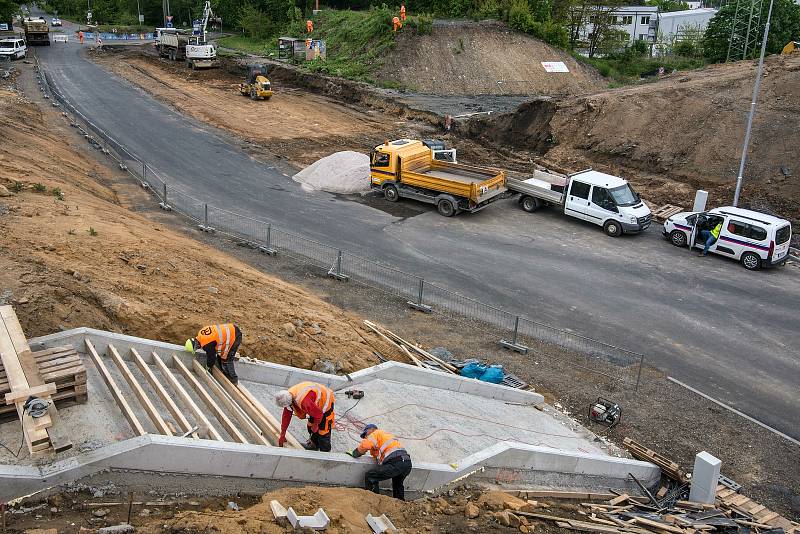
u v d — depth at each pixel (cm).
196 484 809
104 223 1717
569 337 1711
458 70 5344
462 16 6656
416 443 1111
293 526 727
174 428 873
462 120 4009
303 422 1055
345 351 1383
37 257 1301
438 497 970
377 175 2731
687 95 3412
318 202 2656
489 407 1341
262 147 3347
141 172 2808
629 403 1452
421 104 4491
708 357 1655
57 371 838
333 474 909
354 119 4116
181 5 9488
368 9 7744
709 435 1361
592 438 1323
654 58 6669
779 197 2773
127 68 5256
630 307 1898
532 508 989
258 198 2638
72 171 2456
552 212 2706
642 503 1163
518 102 4812
